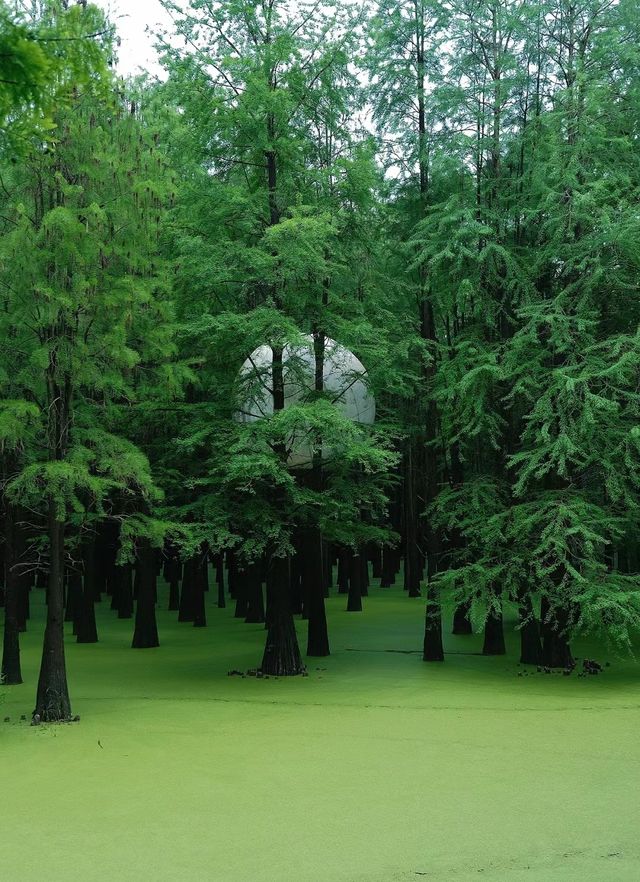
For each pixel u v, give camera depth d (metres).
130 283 17.22
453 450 26.92
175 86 21.95
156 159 19.86
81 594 31.17
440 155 23.78
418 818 10.94
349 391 22.84
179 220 21.86
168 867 9.41
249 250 20.28
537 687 20.12
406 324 25.81
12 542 21.58
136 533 18.09
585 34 23.44
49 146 16.12
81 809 11.47
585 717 16.73
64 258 16.52
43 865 9.53
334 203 22.83
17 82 6.58
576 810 11.23
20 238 16.41
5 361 17.28
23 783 12.70
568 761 13.60
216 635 31.27
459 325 28.62
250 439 19.73
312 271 21.17
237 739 15.21
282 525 21.48
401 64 25.75
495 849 9.88
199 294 22.22
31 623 36.12
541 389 22.22
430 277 24.00
